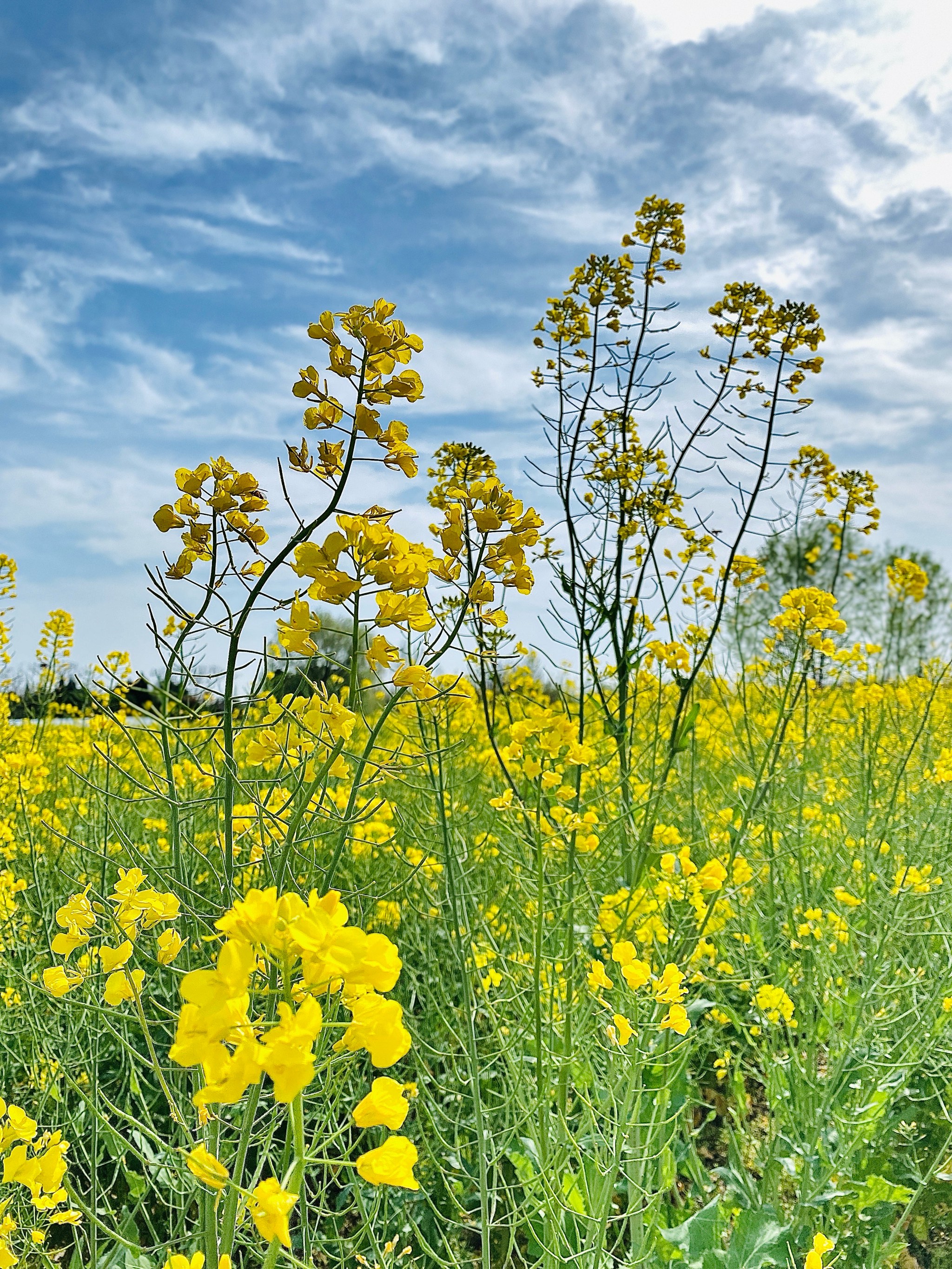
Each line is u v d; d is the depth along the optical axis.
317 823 1.87
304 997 0.86
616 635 4.24
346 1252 1.96
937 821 4.53
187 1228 2.29
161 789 1.79
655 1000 1.94
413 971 3.15
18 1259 1.77
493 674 3.95
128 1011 2.39
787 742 3.82
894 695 5.81
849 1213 2.62
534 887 2.85
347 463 1.55
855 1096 2.96
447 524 1.86
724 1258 2.21
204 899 1.60
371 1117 0.90
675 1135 2.66
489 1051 2.91
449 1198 2.64
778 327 4.56
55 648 6.27
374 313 1.60
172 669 1.63
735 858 3.05
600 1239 1.99
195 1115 1.62
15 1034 2.76
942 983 2.98
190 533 1.60
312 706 1.55
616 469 4.41
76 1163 2.28
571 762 2.37
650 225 4.59
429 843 2.88
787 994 3.52
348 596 1.50
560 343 4.55
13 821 4.24
